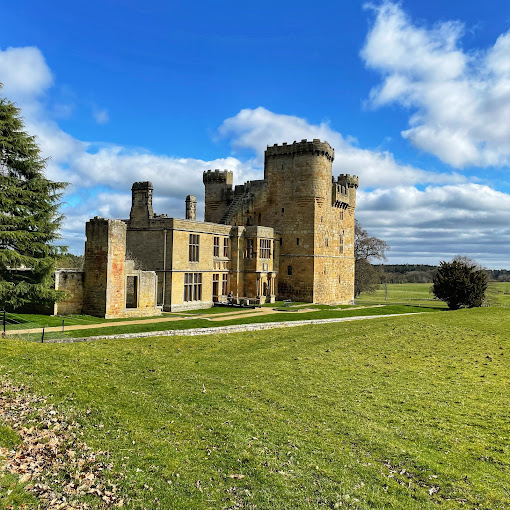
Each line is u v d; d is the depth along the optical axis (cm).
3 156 3509
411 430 1753
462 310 5425
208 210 7312
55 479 1161
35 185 3597
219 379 2286
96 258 4159
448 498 1269
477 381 2541
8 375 1859
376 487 1297
